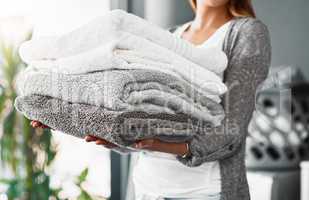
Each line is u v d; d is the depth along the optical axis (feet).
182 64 2.50
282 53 7.86
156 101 2.35
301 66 7.63
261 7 8.09
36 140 6.35
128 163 7.34
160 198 3.06
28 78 2.68
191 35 3.44
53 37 2.55
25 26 6.29
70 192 6.94
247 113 2.81
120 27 2.32
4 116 6.21
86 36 2.40
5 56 6.15
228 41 3.07
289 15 7.75
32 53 2.64
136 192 3.30
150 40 2.47
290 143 6.89
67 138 6.89
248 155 6.81
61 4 6.68
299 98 7.06
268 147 6.80
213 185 3.01
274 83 7.16
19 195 6.28
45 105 2.59
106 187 7.37
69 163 6.93
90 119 2.31
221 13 3.38
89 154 7.16
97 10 7.13
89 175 7.13
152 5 7.55
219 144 2.67
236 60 2.91
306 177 6.26
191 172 3.02
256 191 6.28
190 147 2.60
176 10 7.72
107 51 2.26
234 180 3.01
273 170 6.73
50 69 2.58
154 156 3.14
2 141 6.22
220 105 2.72
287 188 6.35
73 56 2.46
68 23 6.77
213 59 2.66
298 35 7.66
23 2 6.31
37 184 6.37
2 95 6.14
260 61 2.91
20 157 6.32
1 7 6.11
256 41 2.95
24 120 6.21
